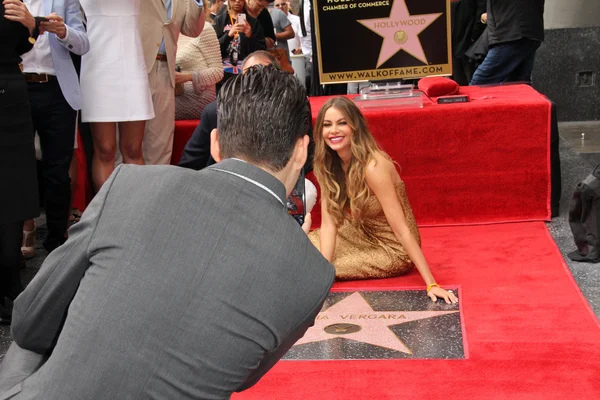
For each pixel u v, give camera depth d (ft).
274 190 4.61
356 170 13.12
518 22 21.79
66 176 15.02
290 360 10.50
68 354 4.06
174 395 4.07
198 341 4.12
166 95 16.07
